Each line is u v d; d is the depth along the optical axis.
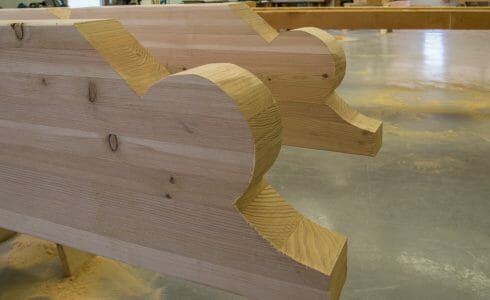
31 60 0.80
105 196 0.82
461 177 1.76
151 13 1.80
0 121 0.89
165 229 0.78
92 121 0.78
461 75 3.59
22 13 1.83
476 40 5.65
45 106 0.82
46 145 0.86
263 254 0.70
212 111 0.66
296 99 1.72
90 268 1.34
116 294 1.22
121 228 0.83
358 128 1.67
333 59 1.60
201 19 1.73
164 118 0.70
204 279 0.77
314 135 1.75
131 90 0.72
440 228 1.41
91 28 0.74
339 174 1.83
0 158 0.93
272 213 0.76
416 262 1.25
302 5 6.96
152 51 1.87
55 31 0.75
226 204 0.70
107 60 0.72
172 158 0.72
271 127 0.70
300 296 0.70
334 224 1.45
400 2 5.52
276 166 1.92
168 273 0.81
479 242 1.33
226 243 0.73
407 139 2.19
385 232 1.40
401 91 3.15
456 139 2.17
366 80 3.55
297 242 0.73
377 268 1.23
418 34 6.52
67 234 0.90
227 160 0.67
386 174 1.81
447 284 1.17
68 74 0.77
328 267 0.68
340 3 7.11
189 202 0.73
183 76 0.66
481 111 2.61
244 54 1.72
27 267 1.35
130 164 0.77
